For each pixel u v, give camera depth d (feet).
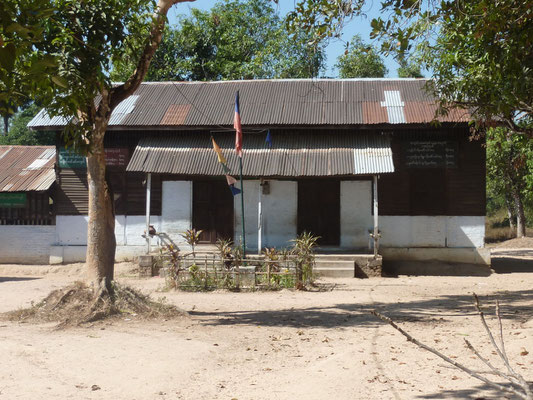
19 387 20.71
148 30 36.58
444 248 66.85
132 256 69.82
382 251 67.51
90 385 21.30
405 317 36.45
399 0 31.22
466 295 47.32
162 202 69.77
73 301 35.45
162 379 22.22
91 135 35.04
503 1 32.01
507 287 53.16
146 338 29.40
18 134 144.87
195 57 108.78
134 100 72.69
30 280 61.05
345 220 68.13
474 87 42.45
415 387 20.85
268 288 50.70
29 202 72.38
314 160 63.87
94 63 31.78
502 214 167.53
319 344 28.60
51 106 28.81
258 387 21.29
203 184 69.67
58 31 31.07
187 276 53.16
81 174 71.46
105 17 32.04
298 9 33.04
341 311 39.17
